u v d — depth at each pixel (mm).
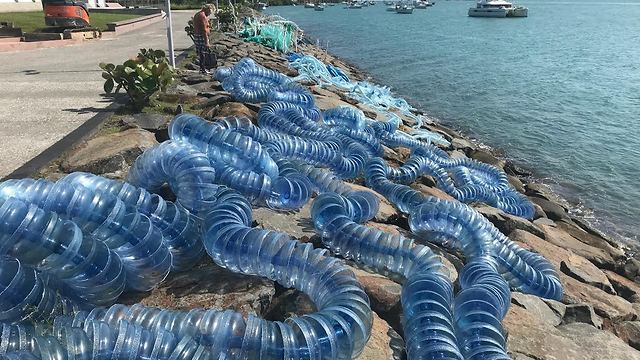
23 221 3760
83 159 6703
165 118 8852
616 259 8766
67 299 4043
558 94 23109
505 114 19297
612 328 5793
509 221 8180
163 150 5648
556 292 5953
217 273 4805
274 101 9891
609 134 16984
